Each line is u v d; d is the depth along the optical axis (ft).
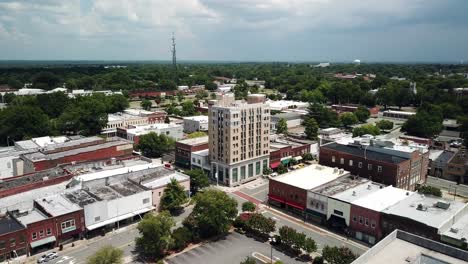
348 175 382.01
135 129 624.18
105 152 479.82
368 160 381.81
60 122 650.84
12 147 521.24
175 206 341.62
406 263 185.26
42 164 420.77
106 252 236.84
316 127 618.44
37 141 535.19
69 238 290.97
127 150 506.07
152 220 266.57
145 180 370.32
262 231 297.12
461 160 451.12
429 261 187.73
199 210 296.92
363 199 308.60
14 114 602.85
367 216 289.12
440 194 352.08
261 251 276.21
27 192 345.51
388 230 277.23
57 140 546.26
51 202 309.42
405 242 207.62
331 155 418.10
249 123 432.66
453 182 440.04
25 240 267.39
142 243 266.36
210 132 440.86
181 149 498.69
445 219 265.34
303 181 359.05
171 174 388.98
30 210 302.04
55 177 374.02
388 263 185.68
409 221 264.93
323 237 300.61
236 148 422.82
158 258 266.36
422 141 572.92
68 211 290.76
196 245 286.66
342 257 236.84
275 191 364.79
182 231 286.46
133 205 326.65
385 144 403.34
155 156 552.00
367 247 283.18
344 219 306.14
